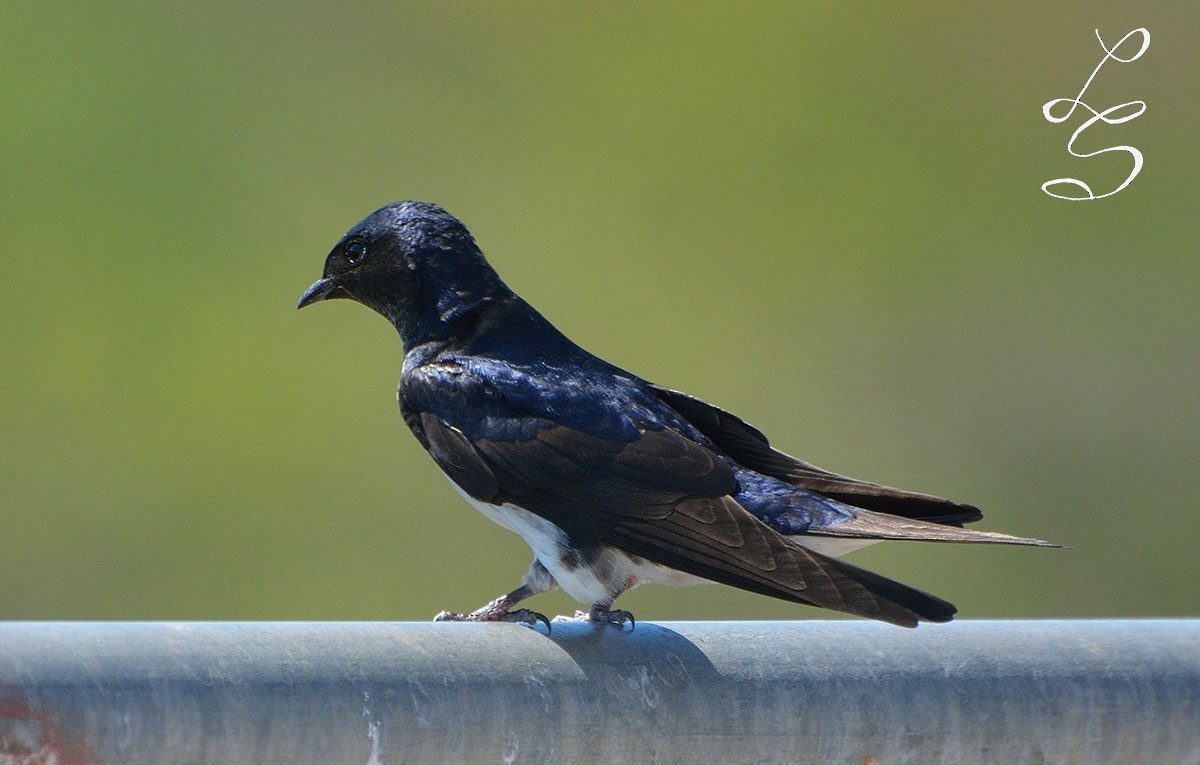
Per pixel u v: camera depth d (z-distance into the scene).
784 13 17.50
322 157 16.72
